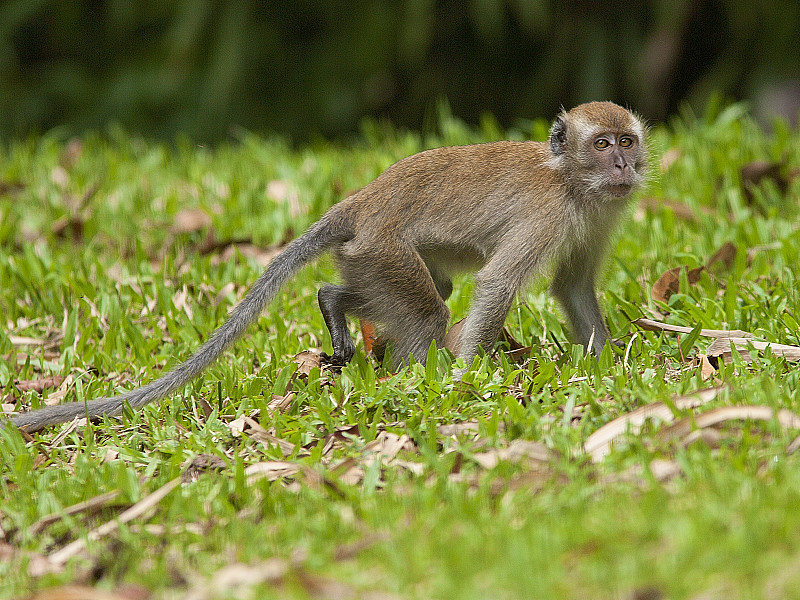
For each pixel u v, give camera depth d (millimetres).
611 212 11312
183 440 9477
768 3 29266
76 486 8625
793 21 29297
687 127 19938
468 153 11180
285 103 32000
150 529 7801
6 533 8070
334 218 11094
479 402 9422
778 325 10805
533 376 10070
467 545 6719
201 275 13617
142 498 8289
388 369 11000
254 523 7773
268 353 11531
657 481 7543
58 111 32156
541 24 29828
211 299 13156
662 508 6902
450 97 32406
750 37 30031
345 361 10945
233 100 31469
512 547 6535
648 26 30641
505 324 11969
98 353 11703
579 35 30562
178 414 10156
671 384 9492
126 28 32438
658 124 20984
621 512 7020
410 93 32562
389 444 8758
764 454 7797
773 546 6398
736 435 8227
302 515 7613
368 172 17234
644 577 6164
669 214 14266
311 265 11414
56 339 12312
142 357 11695
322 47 32156
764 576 6090
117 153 20234
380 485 8195
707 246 13461
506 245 10805
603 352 10289
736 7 29344
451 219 10977
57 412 9906
